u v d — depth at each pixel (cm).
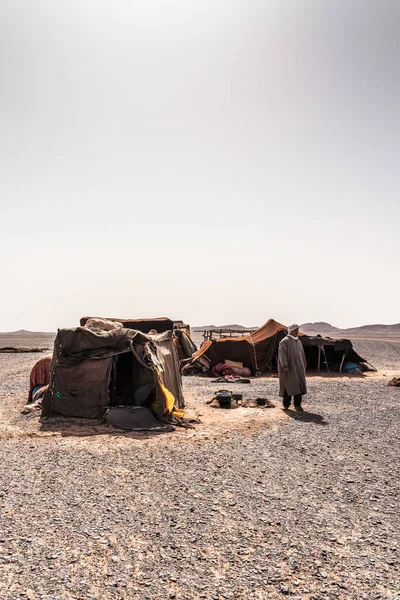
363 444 884
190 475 694
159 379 1071
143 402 1102
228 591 392
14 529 505
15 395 1511
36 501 586
